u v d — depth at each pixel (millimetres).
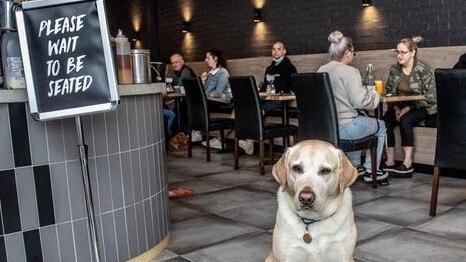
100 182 2500
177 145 6977
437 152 3357
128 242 2641
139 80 2732
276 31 7320
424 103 4746
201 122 6035
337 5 6418
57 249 2385
